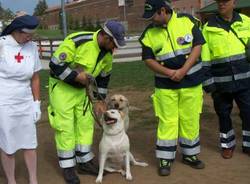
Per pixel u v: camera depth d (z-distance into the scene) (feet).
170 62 11.04
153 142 14.74
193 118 11.60
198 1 99.35
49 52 53.47
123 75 32.04
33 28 9.94
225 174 11.56
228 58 12.03
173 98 11.35
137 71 34.19
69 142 11.13
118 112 11.24
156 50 11.10
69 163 11.24
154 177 11.57
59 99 10.92
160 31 11.10
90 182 11.39
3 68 9.96
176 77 10.97
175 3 107.04
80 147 11.68
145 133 15.85
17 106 10.22
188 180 11.27
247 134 12.79
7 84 10.07
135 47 54.95
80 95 11.14
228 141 12.63
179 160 12.67
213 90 12.32
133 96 23.26
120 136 11.27
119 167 11.82
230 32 12.00
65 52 10.66
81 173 11.95
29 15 10.18
